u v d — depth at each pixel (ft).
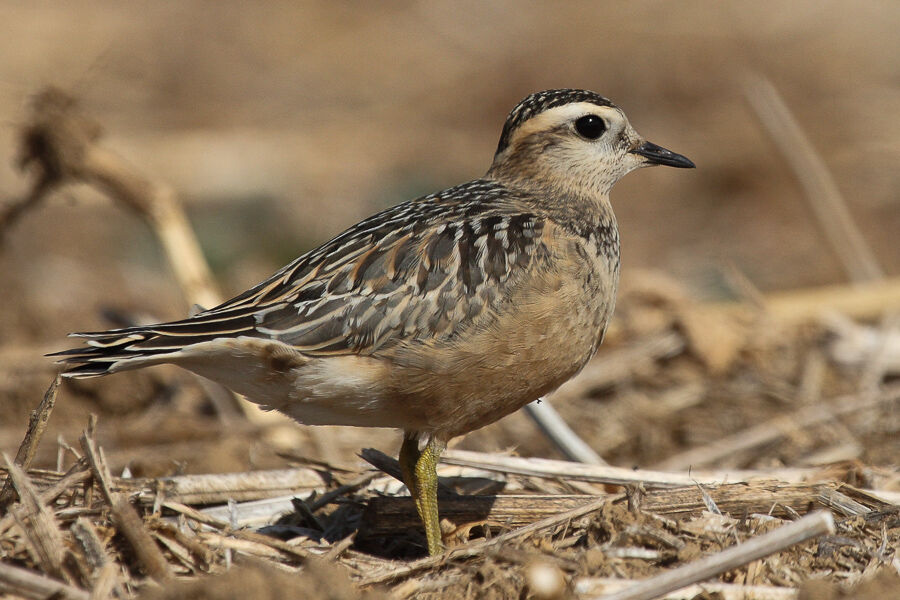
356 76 92.99
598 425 52.19
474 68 92.53
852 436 49.39
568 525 33.60
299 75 92.53
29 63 85.66
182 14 98.94
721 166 82.74
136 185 53.62
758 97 65.98
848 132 83.41
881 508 34.53
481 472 39.52
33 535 29.89
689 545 31.35
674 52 91.04
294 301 33.65
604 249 37.81
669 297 57.72
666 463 48.24
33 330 60.49
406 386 33.94
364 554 33.12
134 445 49.03
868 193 78.18
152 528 31.86
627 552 31.22
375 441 49.52
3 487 33.68
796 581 30.63
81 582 29.68
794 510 34.40
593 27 94.02
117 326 57.62
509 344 34.22
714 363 54.85
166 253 53.88
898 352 54.90
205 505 36.78
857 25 93.61
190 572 31.37
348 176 81.25
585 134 40.01
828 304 58.70
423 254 34.19
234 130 85.30
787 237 75.56
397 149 84.89
